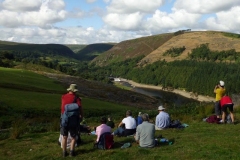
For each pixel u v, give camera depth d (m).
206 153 9.85
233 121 15.73
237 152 9.80
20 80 80.00
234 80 167.00
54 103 48.31
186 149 10.56
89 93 96.06
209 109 21.08
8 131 18.48
